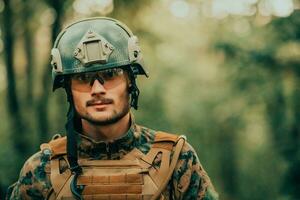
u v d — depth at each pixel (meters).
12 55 14.93
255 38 14.48
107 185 2.59
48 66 14.70
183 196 2.65
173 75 31.94
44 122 14.36
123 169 2.62
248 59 13.98
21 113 14.90
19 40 15.72
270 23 13.62
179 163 2.65
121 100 2.57
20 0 14.66
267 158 26.88
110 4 13.77
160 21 16.61
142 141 2.69
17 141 13.75
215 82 29.44
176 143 2.68
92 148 2.63
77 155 2.64
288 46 13.55
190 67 32.34
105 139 2.64
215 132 31.89
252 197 30.20
